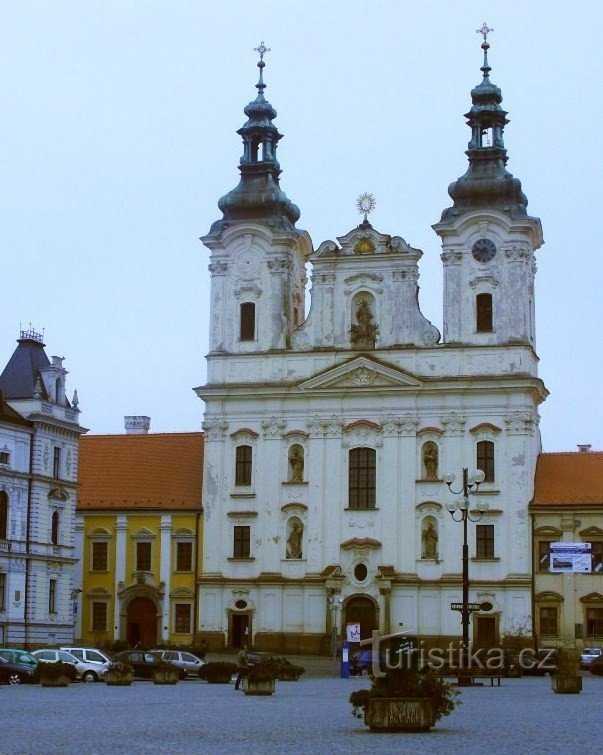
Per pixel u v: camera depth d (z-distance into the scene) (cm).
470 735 3850
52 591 10650
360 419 11212
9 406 10381
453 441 11006
